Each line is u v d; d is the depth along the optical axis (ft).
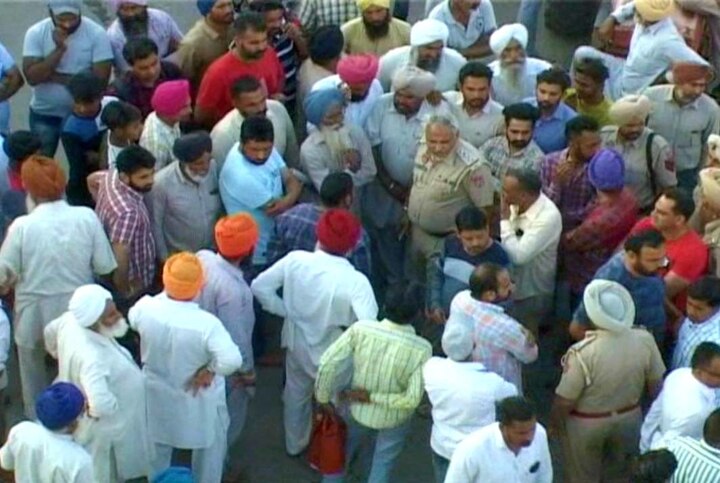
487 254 25.94
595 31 36.63
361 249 26.17
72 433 21.62
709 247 25.99
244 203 27.45
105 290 23.67
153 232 27.27
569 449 24.08
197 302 23.98
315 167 28.86
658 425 22.63
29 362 26.14
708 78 30.91
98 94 29.94
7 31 40.34
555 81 29.17
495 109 29.91
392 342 23.44
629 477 23.53
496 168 28.73
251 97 28.40
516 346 23.26
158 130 28.30
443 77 31.60
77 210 25.48
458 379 22.52
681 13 33.99
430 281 26.55
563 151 28.50
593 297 22.94
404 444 26.71
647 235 24.17
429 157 27.68
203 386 23.63
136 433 23.56
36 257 25.21
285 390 26.35
